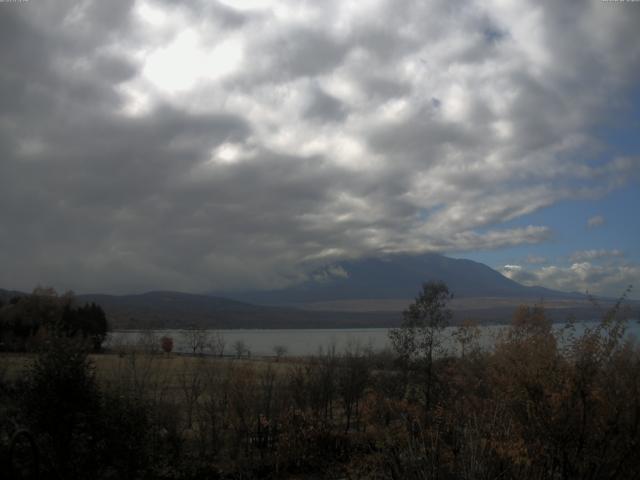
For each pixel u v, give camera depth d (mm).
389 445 13086
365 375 31781
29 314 66812
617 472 9875
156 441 23141
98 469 19125
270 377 33156
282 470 25281
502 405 11367
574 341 10797
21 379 18656
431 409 17484
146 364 32844
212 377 31641
